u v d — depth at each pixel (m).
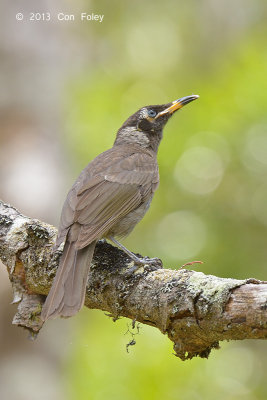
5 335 13.06
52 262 8.15
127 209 9.04
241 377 14.70
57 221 14.16
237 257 14.24
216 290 6.71
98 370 13.46
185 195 14.99
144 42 18.42
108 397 13.22
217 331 6.75
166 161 15.02
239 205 14.79
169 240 14.74
